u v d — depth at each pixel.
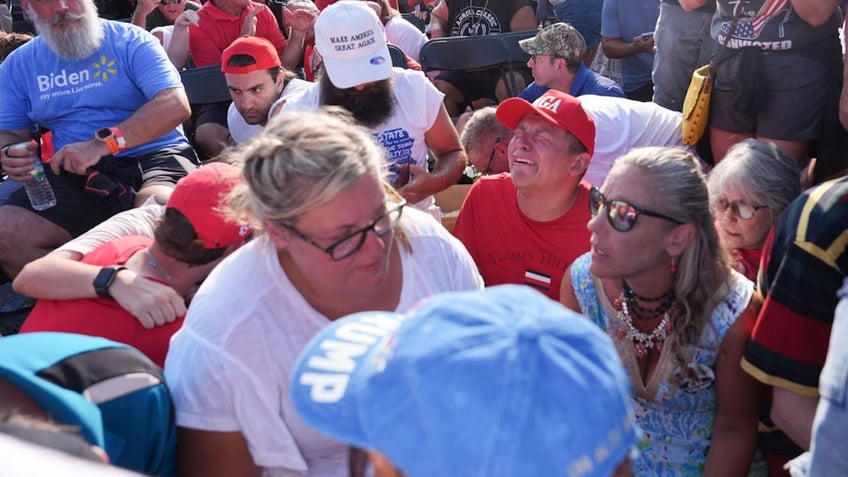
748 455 2.19
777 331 1.87
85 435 1.49
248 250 1.87
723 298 2.11
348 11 3.22
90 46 3.99
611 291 2.25
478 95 6.41
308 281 1.81
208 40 6.14
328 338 1.28
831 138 3.60
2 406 1.46
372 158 1.70
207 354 1.78
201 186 2.24
